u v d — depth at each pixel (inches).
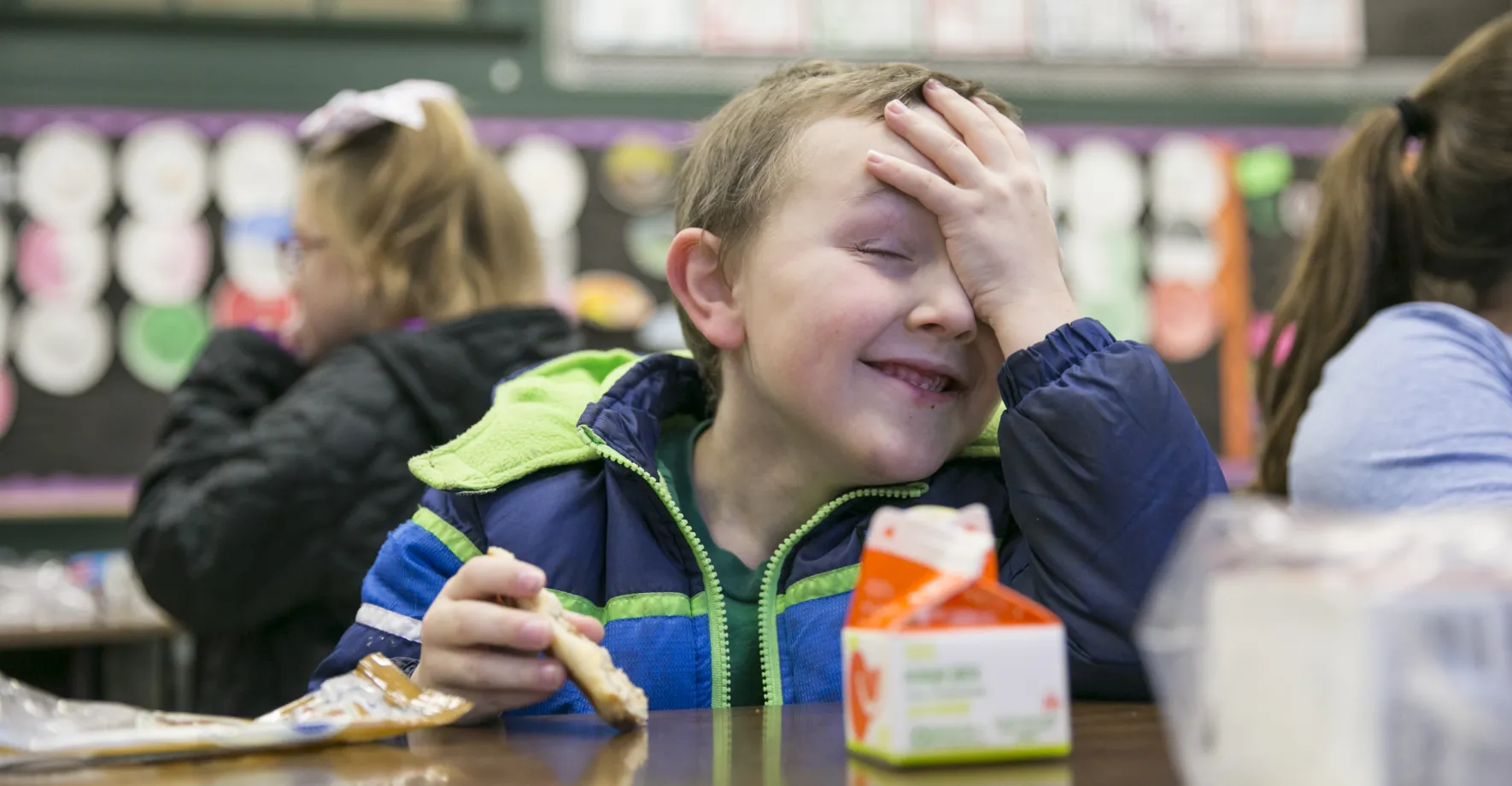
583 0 118.2
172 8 112.6
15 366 111.0
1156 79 123.7
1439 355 44.1
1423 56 126.0
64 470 111.0
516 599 27.7
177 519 59.4
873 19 120.6
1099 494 31.4
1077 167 122.7
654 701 34.8
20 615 82.4
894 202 34.2
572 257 117.5
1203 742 15.7
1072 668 31.0
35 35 111.7
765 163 35.9
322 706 25.2
